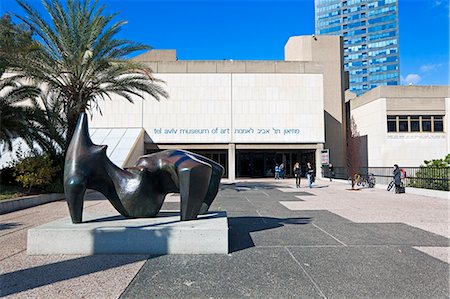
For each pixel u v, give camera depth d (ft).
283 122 111.86
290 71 112.88
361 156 120.26
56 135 52.11
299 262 16.44
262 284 13.56
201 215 23.58
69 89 53.67
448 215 31.63
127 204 21.57
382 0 402.93
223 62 112.27
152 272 15.07
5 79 50.16
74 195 19.95
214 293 12.71
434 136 106.52
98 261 16.78
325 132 130.31
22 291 12.92
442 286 13.29
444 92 107.86
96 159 20.89
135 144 95.50
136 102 109.81
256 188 69.77
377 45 402.31
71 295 12.54
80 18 51.37
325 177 108.99
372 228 25.13
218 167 24.81
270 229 24.80
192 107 110.83
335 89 132.26
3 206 35.63
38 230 18.25
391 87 107.45
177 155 22.35
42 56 49.37
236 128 111.04
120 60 54.85
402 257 17.26
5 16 52.60
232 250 18.79
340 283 13.64
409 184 59.52
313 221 28.40
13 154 79.66
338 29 428.15
